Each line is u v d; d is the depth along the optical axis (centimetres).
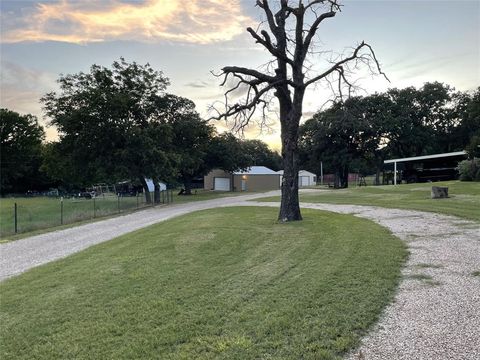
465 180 2931
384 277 598
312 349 372
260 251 852
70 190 7056
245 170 5969
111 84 3112
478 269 631
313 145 5538
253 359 359
